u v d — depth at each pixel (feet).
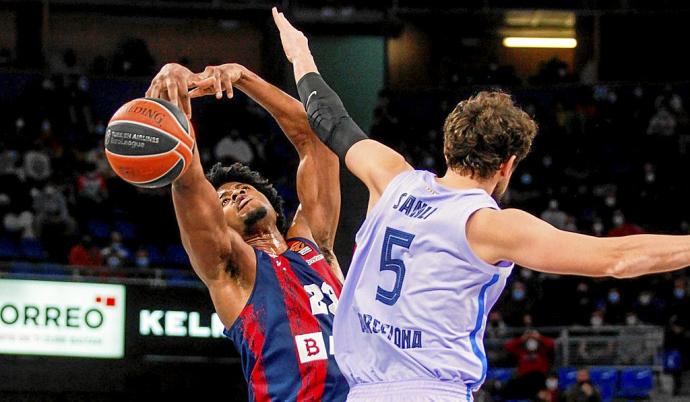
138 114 16.48
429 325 13.57
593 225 92.79
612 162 102.73
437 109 114.62
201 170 18.12
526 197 98.68
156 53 118.83
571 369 74.33
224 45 120.06
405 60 119.55
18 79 109.50
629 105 108.37
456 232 13.39
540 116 107.65
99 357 67.92
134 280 69.87
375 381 14.05
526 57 120.67
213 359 69.10
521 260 12.91
